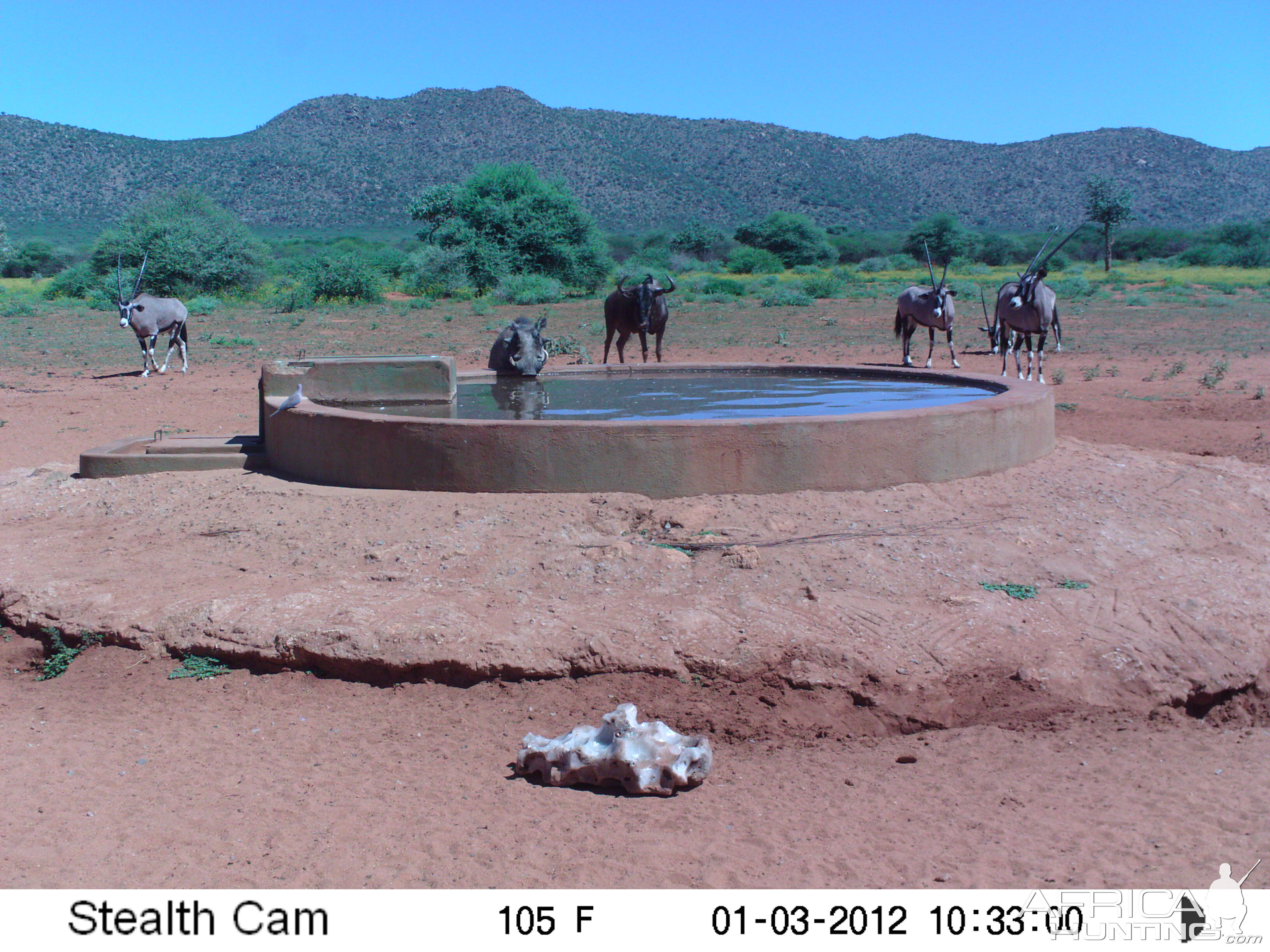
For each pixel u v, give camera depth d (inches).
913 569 254.5
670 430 288.7
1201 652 227.0
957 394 422.6
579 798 187.9
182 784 192.2
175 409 618.5
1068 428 543.5
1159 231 3371.1
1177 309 1406.3
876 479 299.9
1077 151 7509.8
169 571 275.4
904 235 4072.3
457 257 1892.2
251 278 1919.3
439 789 190.1
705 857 166.6
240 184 6702.8
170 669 236.5
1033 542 273.6
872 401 400.2
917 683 215.2
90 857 166.7
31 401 650.8
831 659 218.1
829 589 244.8
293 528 293.1
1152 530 290.8
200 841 171.8
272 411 362.6
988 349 932.0
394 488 310.5
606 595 245.9
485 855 167.3
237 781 192.9
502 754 202.8
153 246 1819.6
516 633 227.5
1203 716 222.5
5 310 1477.6
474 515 282.8
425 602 241.9
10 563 285.7
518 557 261.9
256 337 1138.7
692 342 1021.8
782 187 7234.3
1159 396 656.4
